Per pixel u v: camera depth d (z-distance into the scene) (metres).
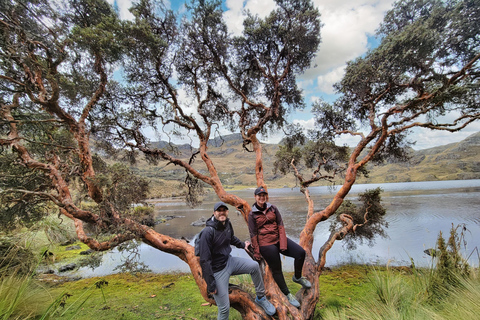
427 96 4.68
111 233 4.51
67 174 5.56
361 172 8.44
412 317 3.15
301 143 8.74
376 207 8.81
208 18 5.82
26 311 3.48
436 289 3.93
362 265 8.36
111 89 6.01
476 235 12.16
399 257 9.15
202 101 6.84
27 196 5.62
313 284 3.99
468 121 4.95
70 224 12.09
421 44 4.17
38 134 6.25
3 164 5.28
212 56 6.54
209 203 36.50
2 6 3.59
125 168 4.96
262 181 6.25
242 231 15.61
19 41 3.81
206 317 4.71
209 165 6.27
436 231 13.36
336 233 5.19
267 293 3.43
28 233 6.40
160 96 6.42
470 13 4.05
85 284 7.15
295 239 12.85
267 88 7.91
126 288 6.75
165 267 9.01
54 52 4.09
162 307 5.30
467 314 2.93
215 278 3.11
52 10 4.06
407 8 4.88
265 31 6.41
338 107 7.55
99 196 4.82
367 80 5.29
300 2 6.13
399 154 7.04
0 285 3.61
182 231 16.30
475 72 4.45
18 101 5.11
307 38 6.23
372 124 5.92
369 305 4.13
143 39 4.71
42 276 7.87
